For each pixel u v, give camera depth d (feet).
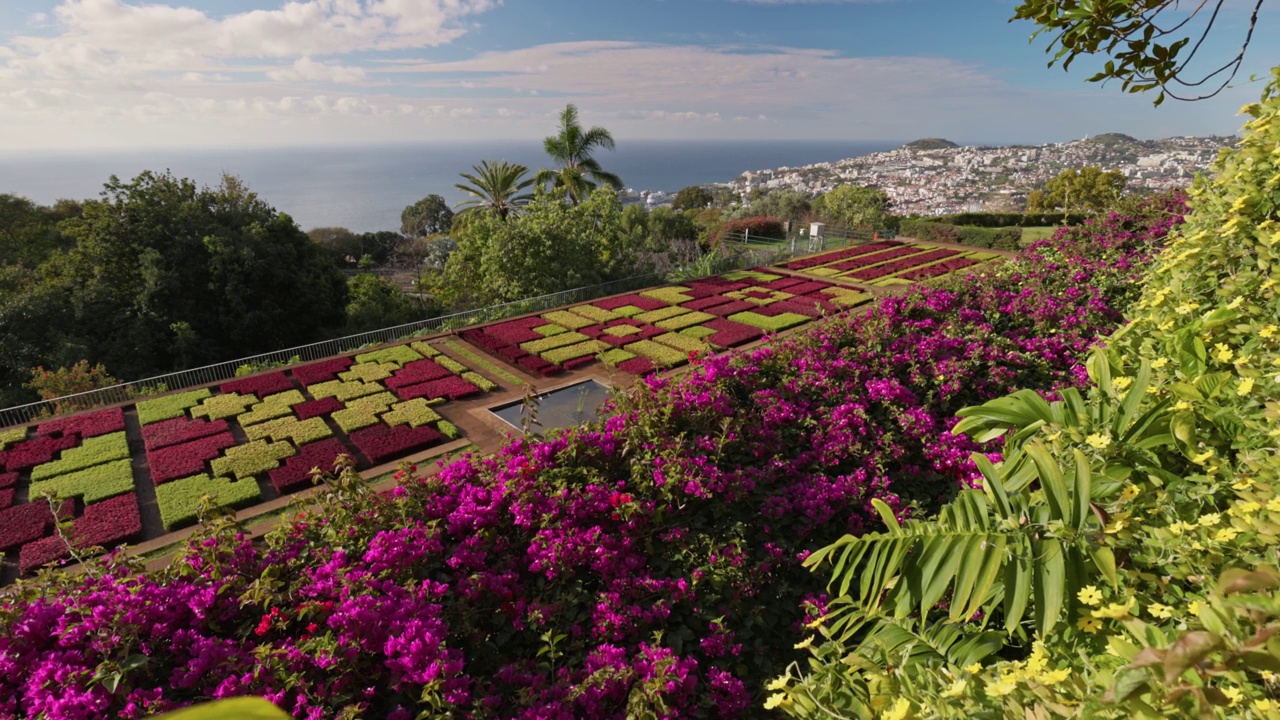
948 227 103.65
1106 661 5.31
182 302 74.18
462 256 83.87
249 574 12.97
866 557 15.14
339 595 12.05
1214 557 5.79
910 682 6.06
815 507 15.76
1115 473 7.72
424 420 39.24
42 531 28.55
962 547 6.89
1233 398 7.61
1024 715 4.83
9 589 11.96
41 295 67.31
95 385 56.54
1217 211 12.54
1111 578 5.97
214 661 10.86
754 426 18.39
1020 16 8.95
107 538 27.76
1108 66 8.75
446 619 12.62
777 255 92.79
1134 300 26.73
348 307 88.12
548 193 89.76
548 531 14.23
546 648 12.09
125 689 10.24
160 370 73.77
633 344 53.01
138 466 35.60
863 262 85.71
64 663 10.46
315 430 38.34
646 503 15.10
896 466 18.81
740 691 11.94
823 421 19.12
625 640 13.14
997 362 23.79
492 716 10.94
